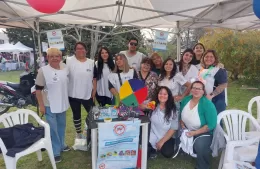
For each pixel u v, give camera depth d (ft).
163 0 9.43
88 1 10.07
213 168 9.43
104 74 11.39
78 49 10.30
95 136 8.03
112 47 42.52
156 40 16.35
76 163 9.89
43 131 8.96
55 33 14.32
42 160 10.10
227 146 7.98
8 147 8.21
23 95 15.55
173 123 9.34
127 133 8.11
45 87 9.18
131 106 8.79
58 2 6.67
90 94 10.86
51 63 9.00
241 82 31.27
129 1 10.06
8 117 9.20
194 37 41.37
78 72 10.34
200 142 8.50
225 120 8.70
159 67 11.98
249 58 28.68
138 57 12.92
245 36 29.32
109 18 13.47
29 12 11.48
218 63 10.52
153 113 9.46
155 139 9.66
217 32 31.53
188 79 11.12
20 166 9.61
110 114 8.54
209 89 10.23
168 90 9.19
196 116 8.73
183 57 11.24
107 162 8.32
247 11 9.48
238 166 7.00
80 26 15.14
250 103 10.67
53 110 9.20
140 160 8.95
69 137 12.60
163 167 9.57
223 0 9.41
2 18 9.71
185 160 10.14
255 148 8.32
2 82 15.67
